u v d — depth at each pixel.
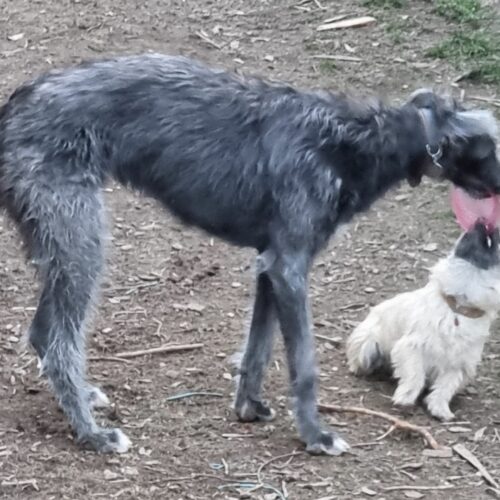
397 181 5.93
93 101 5.72
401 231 8.27
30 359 6.62
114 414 6.13
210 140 5.75
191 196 5.85
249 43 10.73
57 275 5.71
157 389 6.41
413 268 7.87
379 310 6.60
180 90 5.80
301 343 5.79
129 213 8.41
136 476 5.61
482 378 6.65
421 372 6.27
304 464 5.75
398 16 11.02
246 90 5.82
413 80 10.06
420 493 5.55
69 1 11.50
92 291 5.77
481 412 6.30
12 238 7.96
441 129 5.82
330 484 5.59
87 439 5.81
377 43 10.63
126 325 7.08
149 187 5.89
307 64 10.34
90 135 5.70
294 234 5.73
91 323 6.14
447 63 10.28
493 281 6.12
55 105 5.69
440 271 6.21
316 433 5.85
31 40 10.73
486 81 10.05
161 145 5.77
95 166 5.73
